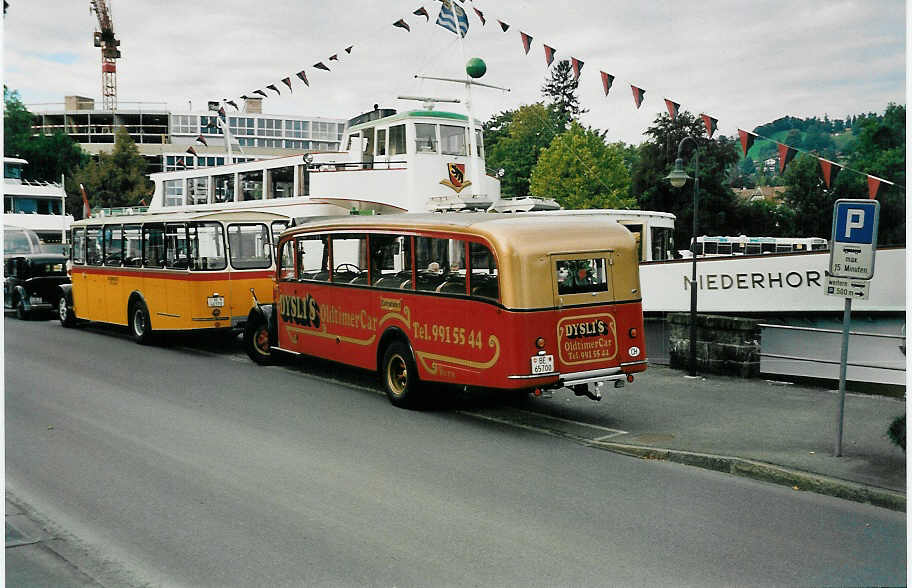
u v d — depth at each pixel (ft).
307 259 43.96
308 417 34.17
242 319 52.70
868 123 154.71
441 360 33.91
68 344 58.13
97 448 28.68
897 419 23.61
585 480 24.97
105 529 20.59
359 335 39.45
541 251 31.14
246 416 34.27
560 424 32.73
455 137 63.16
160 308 54.80
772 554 18.79
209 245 51.72
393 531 20.38
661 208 184.24
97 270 63.21
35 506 22.39
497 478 25.17
